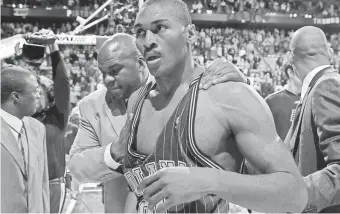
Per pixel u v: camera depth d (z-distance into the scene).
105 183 1.69
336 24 8.99
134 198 1.19
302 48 1.73
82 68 9.19
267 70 9.62
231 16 10.51
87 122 1.68
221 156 0.94
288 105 2.93
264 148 0.88
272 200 0.83
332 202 1.40
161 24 0.93
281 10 10.21
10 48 2.43
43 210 2.07
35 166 1.93
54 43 2.55
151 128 1.04
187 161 0.92
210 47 10.88
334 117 1.44
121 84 1.55
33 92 2.06
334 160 1.43
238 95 0.90
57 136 2.69
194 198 0.82
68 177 3.50
